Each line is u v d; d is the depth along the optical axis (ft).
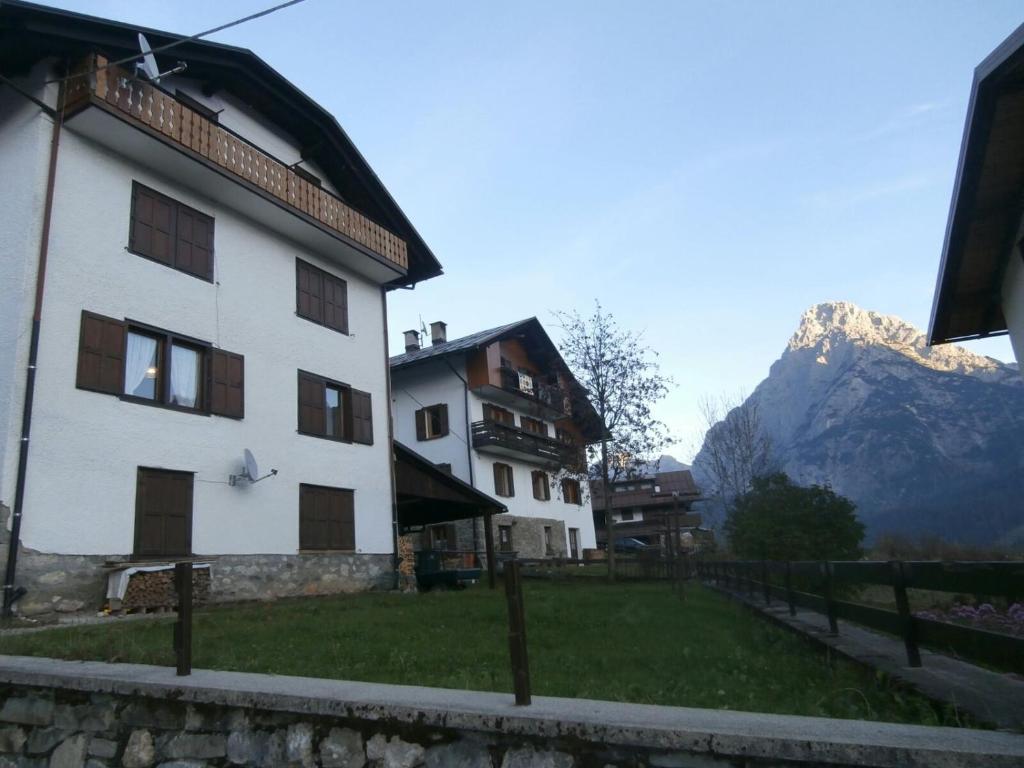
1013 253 36.83
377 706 9.93
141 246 42.09
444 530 99.45
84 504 36.32
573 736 8.58
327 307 57.06
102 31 38.75
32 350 34.94
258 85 52.01
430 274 67.46
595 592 53.11
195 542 42.04
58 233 37.35
